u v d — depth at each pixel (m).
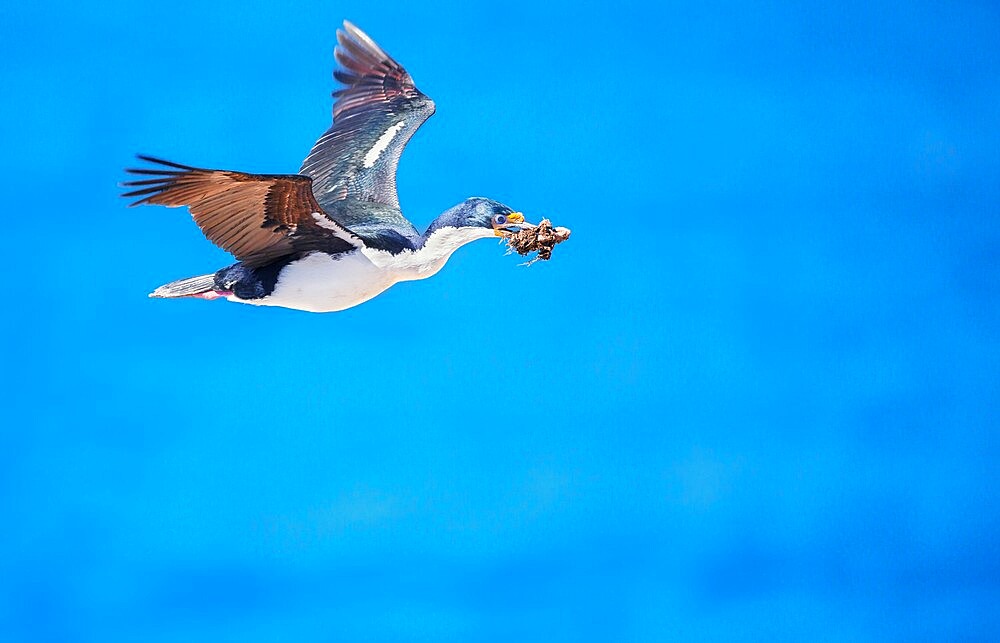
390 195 17.42
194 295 15.60
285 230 14.84
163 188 13.63
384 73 18.89
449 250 16.09
